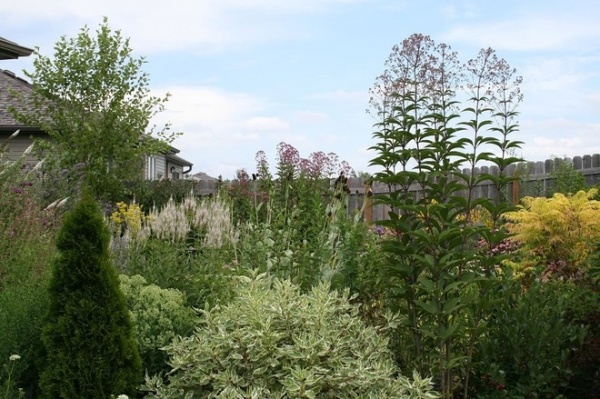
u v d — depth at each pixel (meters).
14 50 16.05
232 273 7.64
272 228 8.58
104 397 5.17
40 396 5.27
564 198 9.34
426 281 5.59
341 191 9.41
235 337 4.94
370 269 7.10
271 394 4.57
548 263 8.05
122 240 8.70
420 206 5.63
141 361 5.54
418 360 6.04
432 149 5.86
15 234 8.53
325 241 7.95
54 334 5.20
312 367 4.69
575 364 6.36
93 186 18.14
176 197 19.53
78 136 18.47
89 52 18.83
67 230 5.36
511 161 5.84
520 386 6.01
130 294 6.27
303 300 5.41
